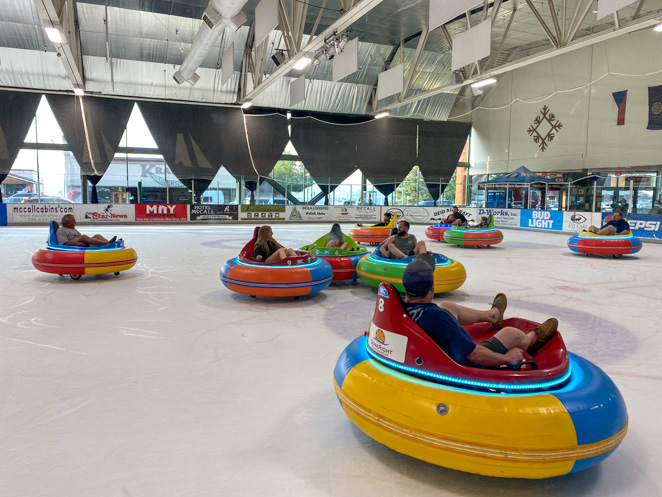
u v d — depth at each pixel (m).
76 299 5.39
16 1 13.59
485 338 2.81
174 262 8.38
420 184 23.27
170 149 18.67
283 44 15.87
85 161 17.70
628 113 15.90
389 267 5.71
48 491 1.90
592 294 6.07
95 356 3.53
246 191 20.31
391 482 2.00
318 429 2.46
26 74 15.90
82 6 13.88
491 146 21.98
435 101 21.42
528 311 5.14
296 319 4.67
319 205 20.50
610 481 2.04
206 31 10.95
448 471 2.10
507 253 10.55
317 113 20.70
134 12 14.21
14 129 16.77
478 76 12.48
